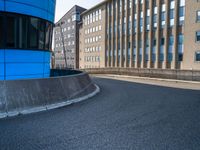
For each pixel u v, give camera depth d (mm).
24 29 10938
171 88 15914
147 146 4625
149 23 42594
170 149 4469
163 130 5727
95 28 66125
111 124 6266
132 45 47656
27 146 4605
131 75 33594
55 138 5086
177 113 7676
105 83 20016
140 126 6082
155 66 41594
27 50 11227
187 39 35406
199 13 33562
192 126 6098
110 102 9914
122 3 51250
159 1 40156
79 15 83000
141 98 11070
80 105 9180
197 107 8734
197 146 4633
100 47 62969
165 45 39188
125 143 4793
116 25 54156
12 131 5586
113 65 56062
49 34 12977
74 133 5449
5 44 10336
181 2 36500
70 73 19578
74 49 83062
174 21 37500
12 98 7730
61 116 7195
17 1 10477
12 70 10695
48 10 12469
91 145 4668
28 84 8438
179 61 37125
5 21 10188
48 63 13102
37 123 6332
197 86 17844
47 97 8867
